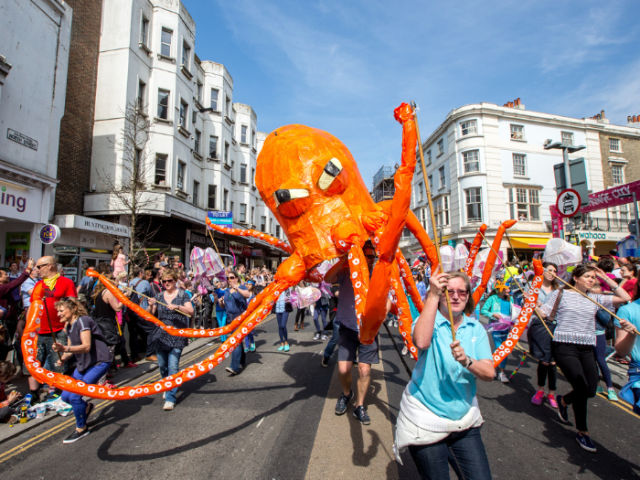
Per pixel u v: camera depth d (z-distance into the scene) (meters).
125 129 12.89
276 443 3.34
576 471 2.90
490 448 3.27
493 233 21.33
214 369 5.77
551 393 4.29
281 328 7.02
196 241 18.98
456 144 22.98
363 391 3.78
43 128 10.44
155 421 3.86
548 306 3.76
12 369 3.92
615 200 10.43
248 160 25.97
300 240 3.59
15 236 10.16
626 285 5.69
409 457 3.08
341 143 4.24
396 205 2.14
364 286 3.08
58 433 3.62
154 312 6.41
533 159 22.67
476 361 1.86
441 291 1.95
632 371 2.77
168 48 16.25
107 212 13.42
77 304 3.73
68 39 11.47
